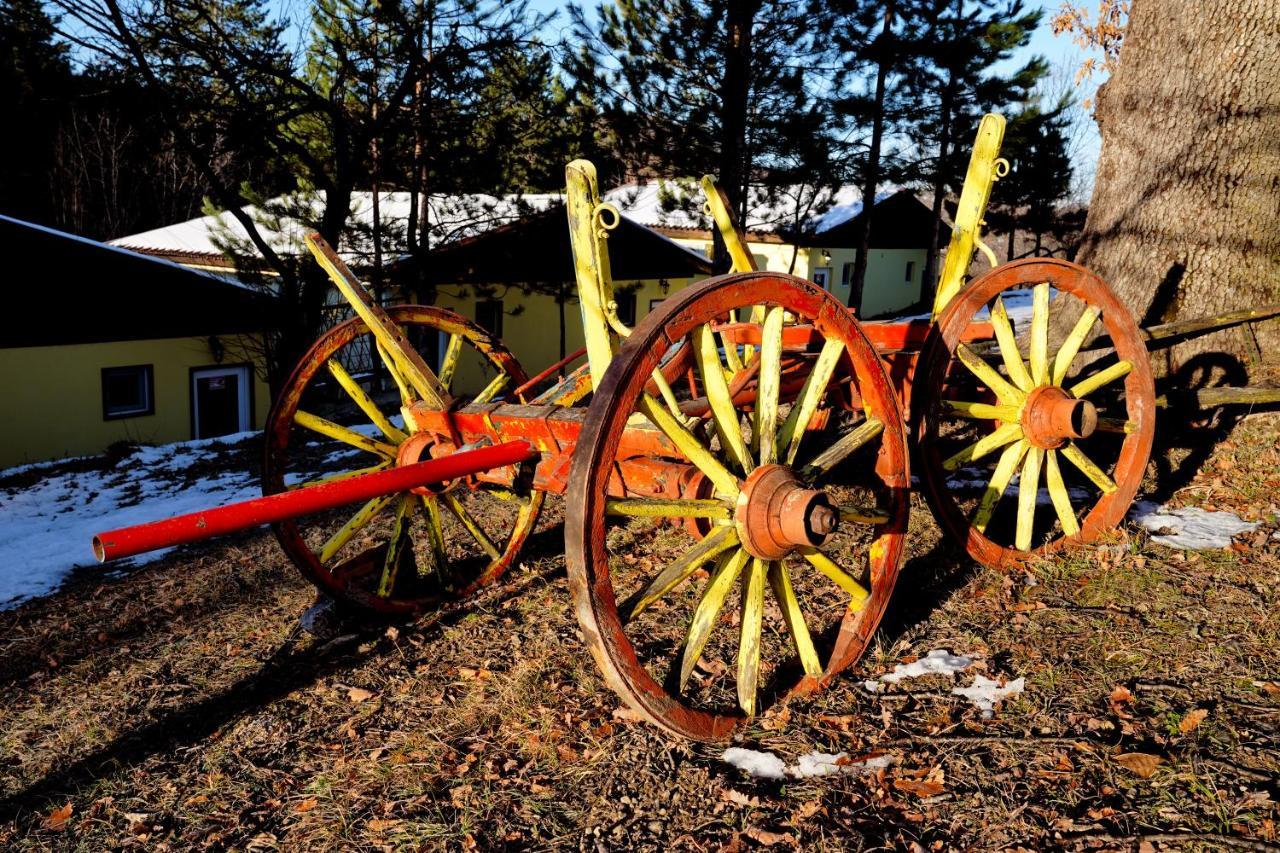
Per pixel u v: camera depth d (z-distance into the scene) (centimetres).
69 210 2852
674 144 1758
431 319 391
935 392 329
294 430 1005
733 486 257
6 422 1222
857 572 390
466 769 270
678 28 1622
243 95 1168
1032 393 363
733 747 267
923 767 249
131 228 2880
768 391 266
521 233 1709
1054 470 380
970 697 285
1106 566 370
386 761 280
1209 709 264
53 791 281
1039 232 2569
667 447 273
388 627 378
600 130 1808
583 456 219
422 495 367
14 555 566
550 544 470
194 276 1432
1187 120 522
